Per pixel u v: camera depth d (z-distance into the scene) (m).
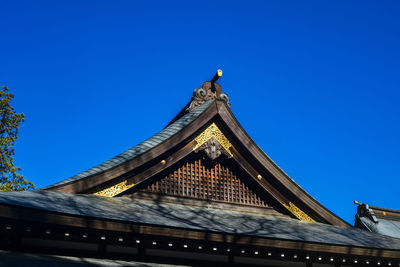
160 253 11.09
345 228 15.49
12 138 26.36
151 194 13.41
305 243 12.07
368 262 13.17
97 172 12.29
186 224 11.11
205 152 14.52
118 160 13.00
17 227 8.98
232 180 14.97
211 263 11.70
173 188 13.87
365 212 16.80
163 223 10.66
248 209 14.77
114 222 9.89
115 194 12.66
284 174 15.10
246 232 11.67
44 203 9.88
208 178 14.58
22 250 9.46
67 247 10.01
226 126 14.90
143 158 13.12
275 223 13.94
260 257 12.29
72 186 11.85
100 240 10.14
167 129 14.71
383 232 16.05
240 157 15.09
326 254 12.52
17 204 8.88
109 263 10.15
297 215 15.21
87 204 11.01
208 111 14.62
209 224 11.85
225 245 11.16
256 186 15.19
